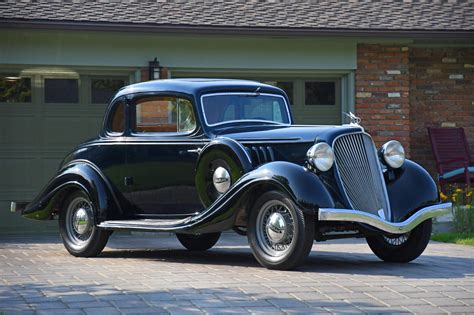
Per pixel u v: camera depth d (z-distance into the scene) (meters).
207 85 11.43
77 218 11.95
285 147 10.38
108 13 16.44
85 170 11.84
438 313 7.24
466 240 13.96
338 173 9.98
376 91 17.67
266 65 17.22
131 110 11.77
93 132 16.73
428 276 9.30
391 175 10.78
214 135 11.00
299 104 17.58
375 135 17.66
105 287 8.45
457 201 16.23
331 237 10.30
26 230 16.50
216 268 10.09
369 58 17.64
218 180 10.42
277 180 9.60
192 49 16.91
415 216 10.23
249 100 11.61
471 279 9.03
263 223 9.98
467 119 19.08
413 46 18.67
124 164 11.70
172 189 11.36
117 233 16.27
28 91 16.48
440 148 18.75
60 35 16.39
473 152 19.08
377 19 17.52
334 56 17.50
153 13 16.73
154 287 8.43
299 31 16.62
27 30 15.76
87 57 16.50
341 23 17.11
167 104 11.51
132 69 16.73
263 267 10.20
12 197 16.41
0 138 16.36
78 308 7.30
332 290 8.20
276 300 7.68
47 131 16.56
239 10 17.42
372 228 10.04
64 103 16.61
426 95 19.02
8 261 11.21
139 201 11.67
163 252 12.70
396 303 7.61
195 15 16.86
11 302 7.59
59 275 9.45
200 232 10.55
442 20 17.69
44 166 16.53
